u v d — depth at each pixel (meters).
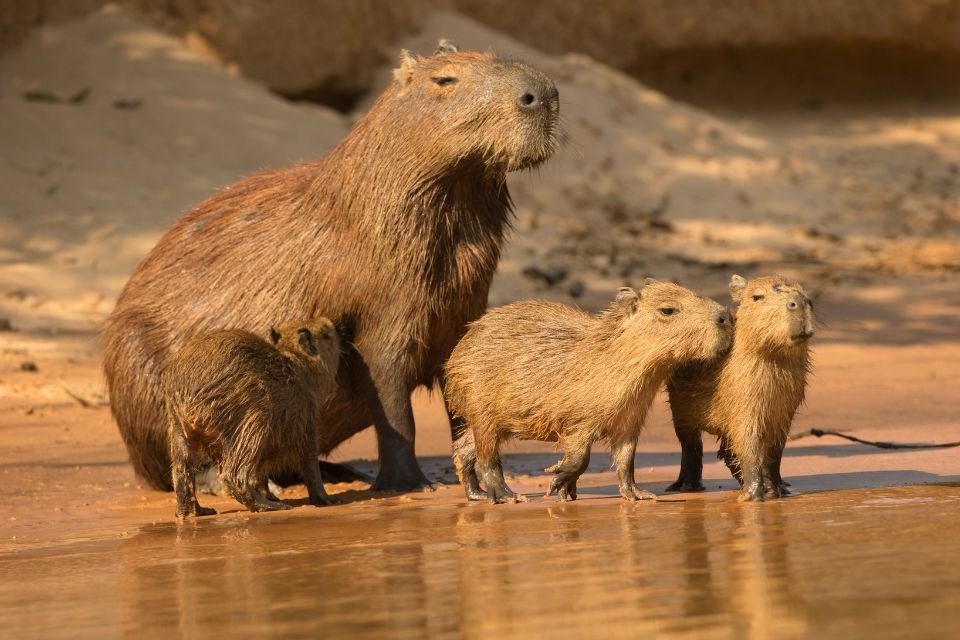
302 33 39.44
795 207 39.56
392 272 13.91
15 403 20.05
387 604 8.15
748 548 9.45
